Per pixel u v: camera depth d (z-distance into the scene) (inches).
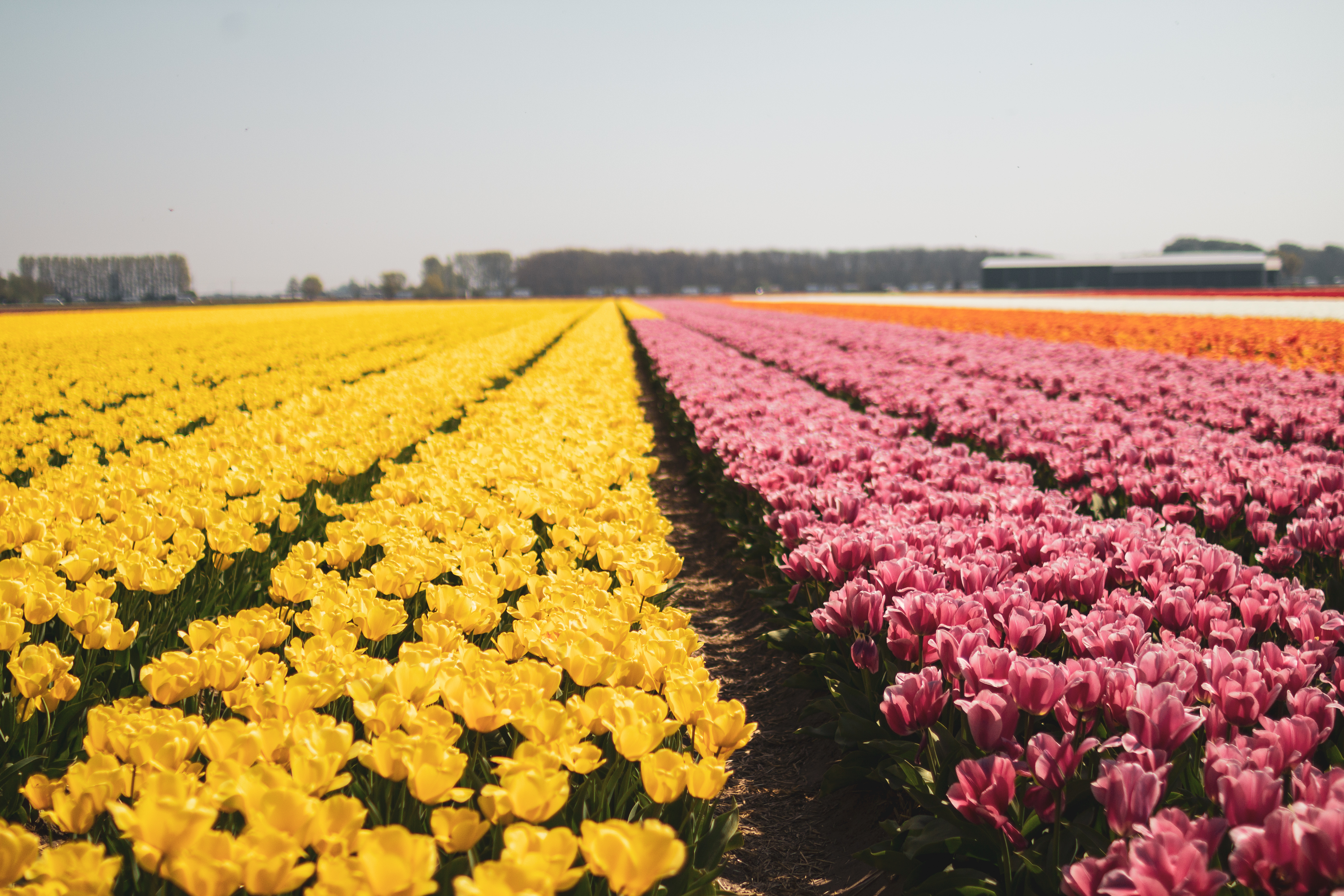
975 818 94.7
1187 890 71.4
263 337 1288.1
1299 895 73.3
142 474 229.1
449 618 129.7
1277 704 119.1
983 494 224.5
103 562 152.5
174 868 63.4
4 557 178.1
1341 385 521.3
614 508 207.6
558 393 470.9
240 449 292.8
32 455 281.1
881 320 1699.1
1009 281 4377.5
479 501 213.6
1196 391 478.6
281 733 87.4
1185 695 105.9
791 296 5236.2
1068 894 80.8
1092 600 146.3
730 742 98.3
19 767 110.2
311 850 88.1
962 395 487.5
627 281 6343.5
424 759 81.7
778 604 201.3
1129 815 83.4
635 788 112.6
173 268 5492.1
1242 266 4005.9
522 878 64.5
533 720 95.2
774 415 400.2
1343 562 182.1
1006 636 132.9
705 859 102.0
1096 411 416.8
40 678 106.7
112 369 754.2
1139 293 3420.3
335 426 334.0
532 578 147.6
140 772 85.9
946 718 128.5
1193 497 234.1
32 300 4936.0
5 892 69.0
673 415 538.0
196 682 102.8
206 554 179.8
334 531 175.5
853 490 230.7
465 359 720.3
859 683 152.1
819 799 162.9
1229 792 81.7
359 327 1604.3
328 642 120.3
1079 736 109.7
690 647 130.0
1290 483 225.5
